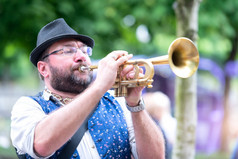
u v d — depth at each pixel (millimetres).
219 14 11227
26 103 3947
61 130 3434
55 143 3477
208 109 17266
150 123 4043
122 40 12469
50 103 4094
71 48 4156
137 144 4055
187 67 3672
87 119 4035
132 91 3865
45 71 4289
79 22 10844
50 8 10383
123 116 4305
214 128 17062
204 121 17062
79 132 3934
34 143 3545
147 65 3609
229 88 16266
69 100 4188
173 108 16078
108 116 4184
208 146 16906
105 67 3586
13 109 3967
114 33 11977
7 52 13156
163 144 4152
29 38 10906
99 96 3492
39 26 10141
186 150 5930
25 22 10266
